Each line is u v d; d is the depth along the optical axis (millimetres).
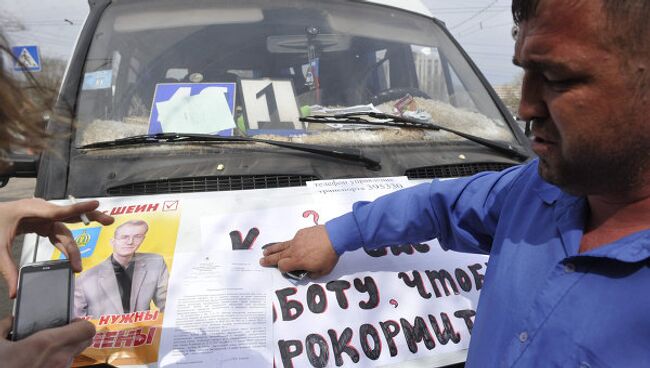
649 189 822
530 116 850
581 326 826
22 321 1027
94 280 1366
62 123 1716
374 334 1347
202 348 1255
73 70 1923
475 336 1070
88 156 1669
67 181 1608
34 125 922
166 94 1934
